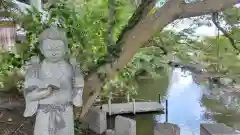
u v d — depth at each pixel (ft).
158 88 42.70
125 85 29.53
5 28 22.26
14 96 23.80
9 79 20.86
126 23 18.49
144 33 16.02
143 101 36.65
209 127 21.95
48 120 11.65
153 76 33.78
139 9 17.08
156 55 25.52
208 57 27.12
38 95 11.21
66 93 11.73
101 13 19.16
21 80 20.86
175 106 36.22
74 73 11.94
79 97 11.91
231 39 18.49
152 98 38.78
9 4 20.79
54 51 11.13
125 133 22.57
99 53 18.51
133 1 19.95
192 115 33.06
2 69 19.19
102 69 17.49
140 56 24.27
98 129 23.71
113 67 17.39
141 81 42.93
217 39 25.90
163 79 45.16
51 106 11.64
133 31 16.48
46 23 17.38
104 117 24.38
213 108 34.55
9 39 22.36
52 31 11.28
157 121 30.91
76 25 17.99
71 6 18.69
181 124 30.48
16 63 18.08
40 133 11.62
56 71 11.46
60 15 17.61
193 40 25.95
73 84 11.89
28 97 11.43
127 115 32.27
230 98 33.17
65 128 11.91
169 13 15.24
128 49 16.76
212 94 35.37
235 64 25.64
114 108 31.63
